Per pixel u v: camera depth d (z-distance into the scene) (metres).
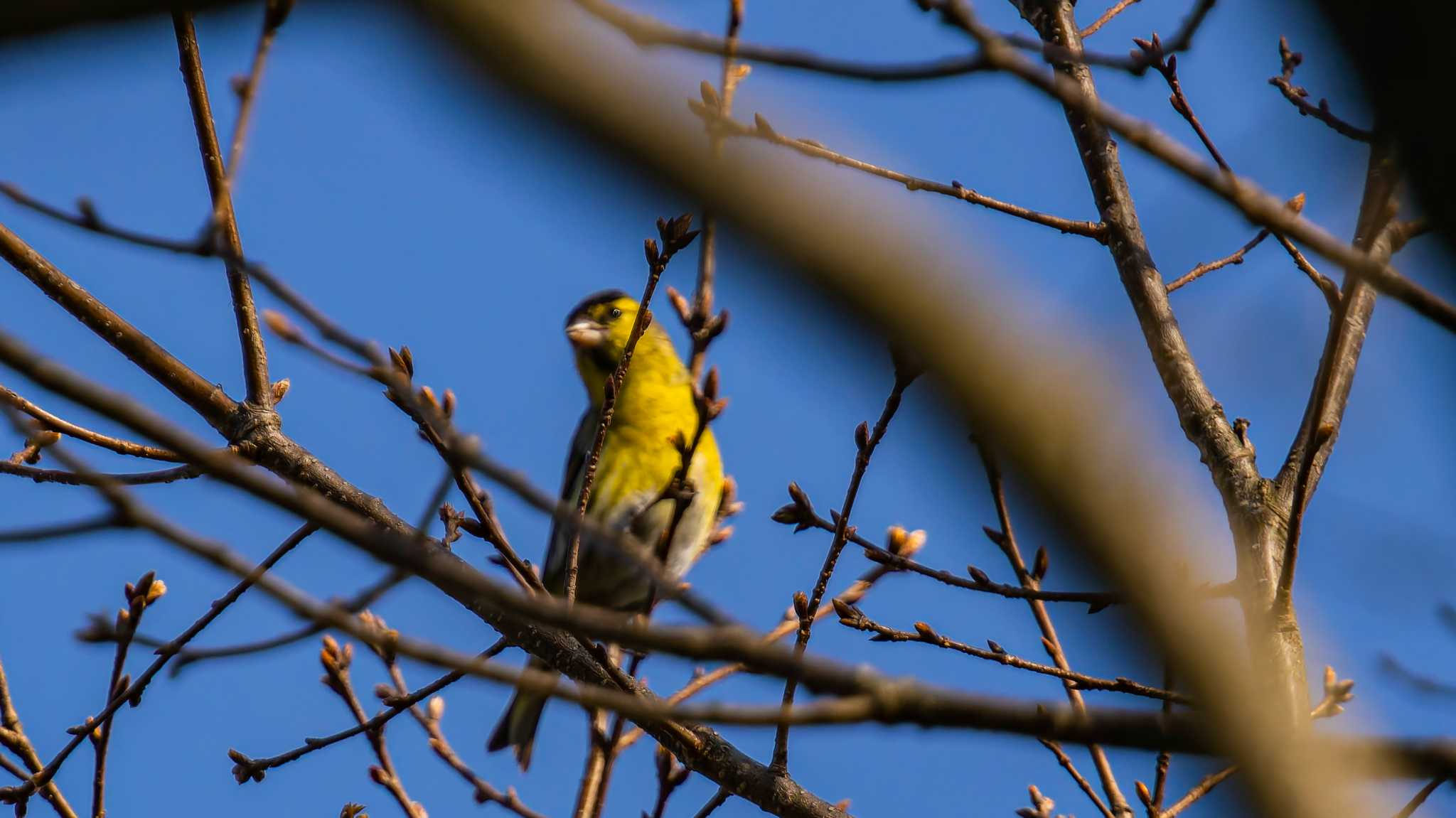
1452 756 4.22
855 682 4.26
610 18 4.77
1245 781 4.28
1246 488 8.02
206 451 4.28
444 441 6.61
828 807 8.27
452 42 3.46
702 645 4.21
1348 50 4.15
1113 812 8.45
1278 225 5.61
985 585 7.99
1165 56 7.16
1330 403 8.18
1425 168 4.23
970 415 4.07
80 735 8.38
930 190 8.19
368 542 4.25
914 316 3.80
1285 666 7.11
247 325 8.33
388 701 9.00
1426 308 5.55
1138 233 9.08
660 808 8.84
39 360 4.22
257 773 8.96
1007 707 4.23
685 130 3.55
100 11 3.44
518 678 4.50
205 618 7.54
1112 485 4.30
